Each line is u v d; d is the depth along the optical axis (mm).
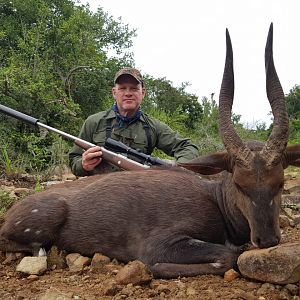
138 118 2209
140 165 1789
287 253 1196
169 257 1361
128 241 1447
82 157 1936
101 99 5258
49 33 4918
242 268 1270
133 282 1252
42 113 4152
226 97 1396
